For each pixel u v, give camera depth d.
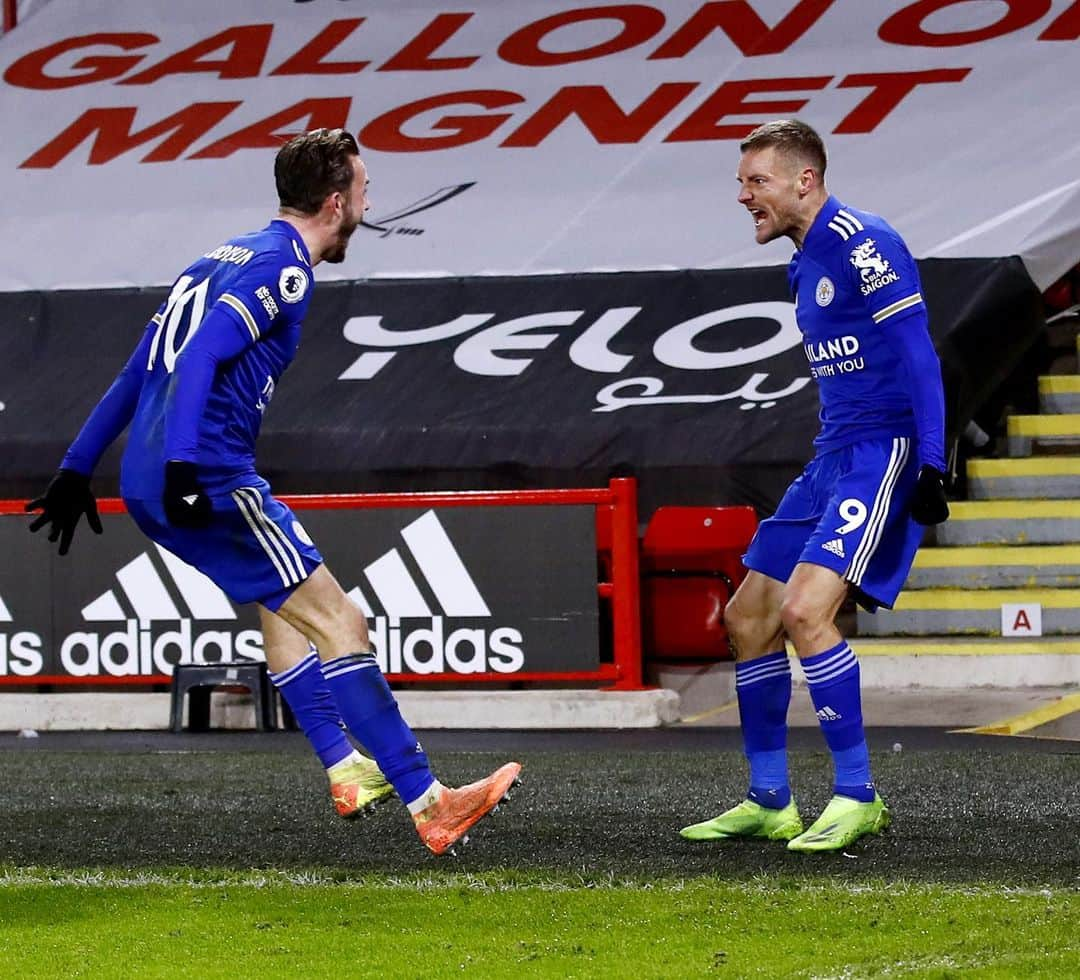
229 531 14.87
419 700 30.44
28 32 53.84
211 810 20.77
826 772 22.83
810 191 17.23
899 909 14.14
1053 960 12.30
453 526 30.14
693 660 32.91
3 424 38.94
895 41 46.91
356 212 15.57
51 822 20.02
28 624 31.52
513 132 46.88
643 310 40.12
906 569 17.33
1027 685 31.58
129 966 12.72
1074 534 35.72
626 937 13.41
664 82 47.50
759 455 34.28
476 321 40.66
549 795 21.38
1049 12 46.56
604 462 35.25
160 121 49.66
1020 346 39.28
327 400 38.19
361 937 13.60
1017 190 40.97
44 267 45.19
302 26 52.16
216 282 14.83
